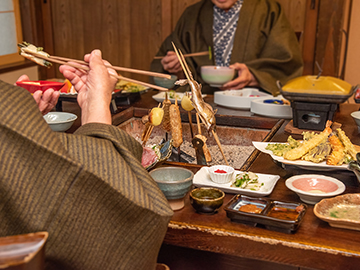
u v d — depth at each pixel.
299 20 3.84
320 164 1.24
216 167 1.20
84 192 0.72
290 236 0.91
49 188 0.70
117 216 0.76
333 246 0.86
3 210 0.70
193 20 3.56
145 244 0.79
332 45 3.75
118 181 0.75
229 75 2.77
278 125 1.91
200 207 1.00
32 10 4.48
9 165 0.68
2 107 0.69
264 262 0.98
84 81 1.13
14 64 4.15
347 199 1.02
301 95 1.77
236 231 0.93
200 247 0.96
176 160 1.67
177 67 3.20
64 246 0.73
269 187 1.13
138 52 4.47
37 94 1.25
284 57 3.20
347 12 3.74
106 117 0.94
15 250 0.56
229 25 3.46
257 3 3.41
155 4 4.23
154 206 0.79
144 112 2.14
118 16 4.41
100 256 0.76
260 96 2.45
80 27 4.58
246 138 2.02
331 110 1.76
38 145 0.68
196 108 1.25
